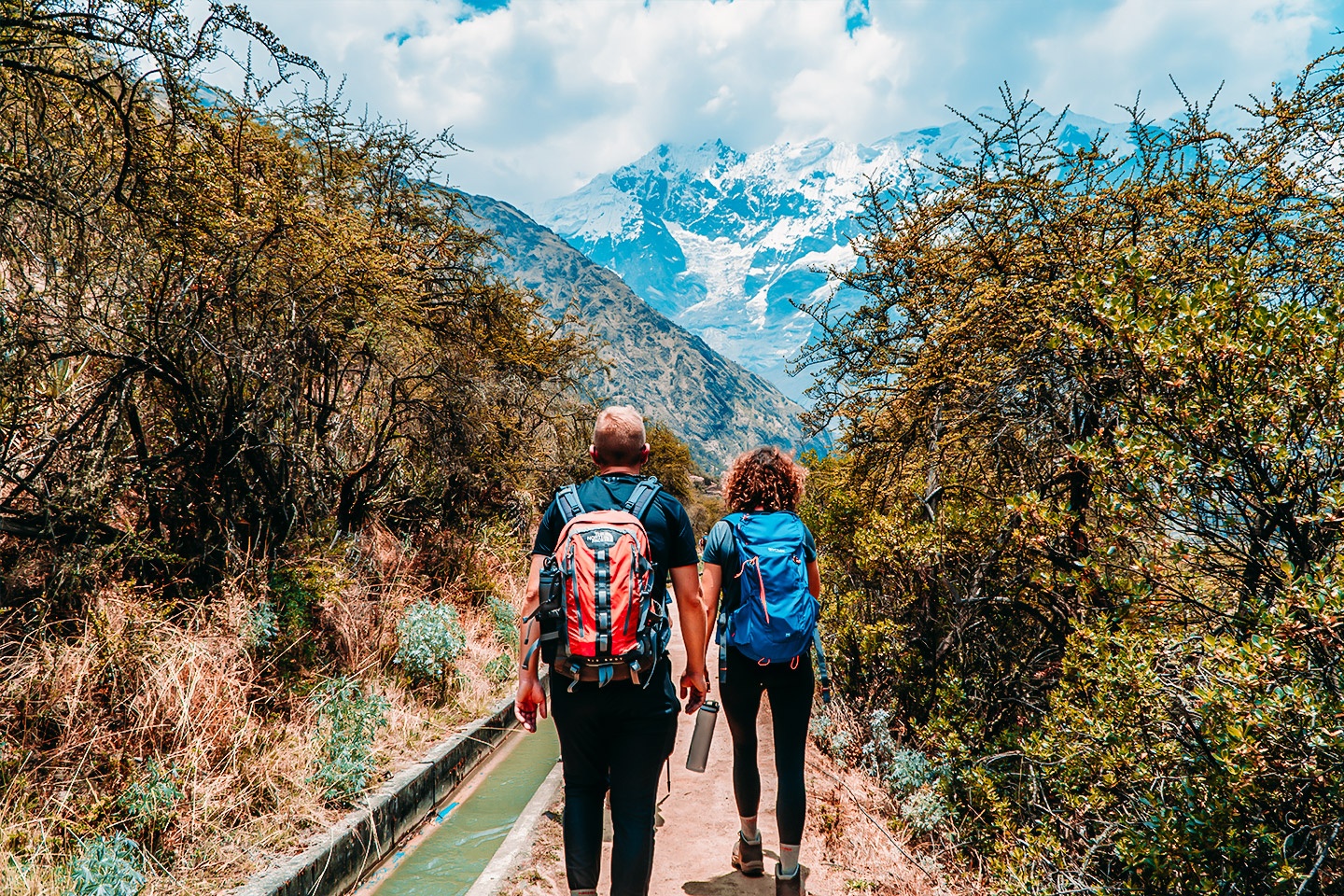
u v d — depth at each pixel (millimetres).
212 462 5680
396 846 4727
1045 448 5094
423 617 6957
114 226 4867
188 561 5453
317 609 6336
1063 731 4051
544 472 14000
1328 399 2980
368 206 9664
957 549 5699
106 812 3605
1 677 3953
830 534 8266
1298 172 4711
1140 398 3688
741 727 3355
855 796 4949
